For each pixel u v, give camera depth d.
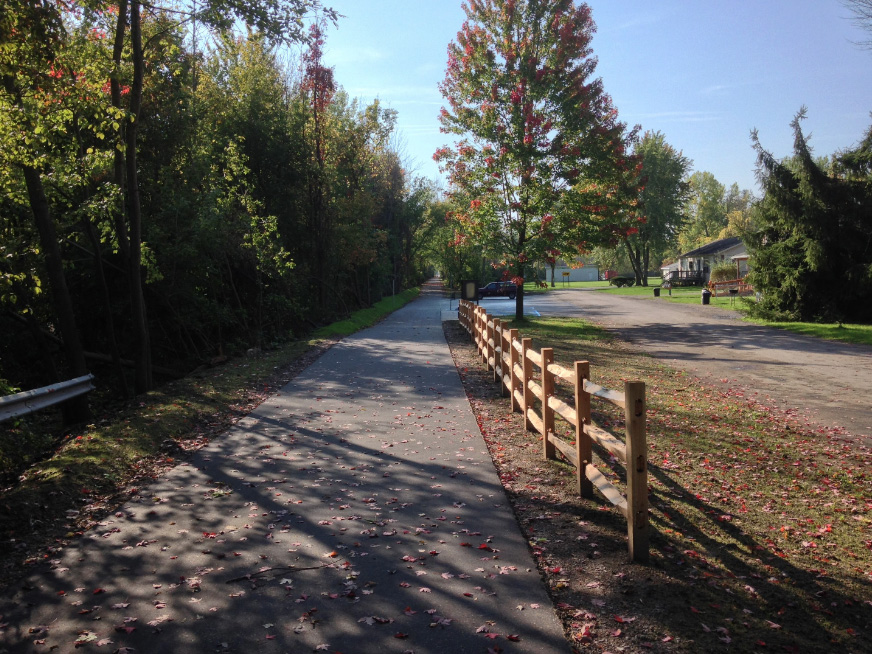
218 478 6.85
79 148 13.57
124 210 13.93
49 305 16.77
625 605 4.05
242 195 24.12
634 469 4.61
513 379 10.10
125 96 16.66
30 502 5.92
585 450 6.05
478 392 11.94
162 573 4.55
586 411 6.01
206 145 21.80
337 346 20.20
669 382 13.75
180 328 22.27
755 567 4.80
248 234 21.97
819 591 4.45
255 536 5.22
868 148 27.53
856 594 4.44
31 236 13.85
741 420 10.12
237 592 4.24
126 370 20.89
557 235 26.66
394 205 51.75
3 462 8.53
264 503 6.04
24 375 19.59
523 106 26.03
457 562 4.68
